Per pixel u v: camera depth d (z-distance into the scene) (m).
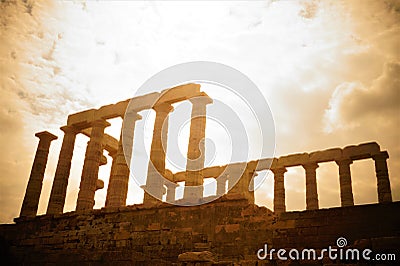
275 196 29.70
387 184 25.92
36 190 26.50
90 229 19.30
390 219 12.68
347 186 27.22
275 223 14.66
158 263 11.52
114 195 23.97
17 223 21.92
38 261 14.17
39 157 27.66
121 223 18.50
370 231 12.81
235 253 14.82
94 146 26.58
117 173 24.66
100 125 27.39
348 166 28.00
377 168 26.75
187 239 16.23
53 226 20.70
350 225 13.22
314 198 28.06
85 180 25.44
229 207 15.98
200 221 16.36
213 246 15.45
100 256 12.69
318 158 28.92
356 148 27.81
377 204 13.10
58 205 25.72
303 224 14.10
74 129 28.77
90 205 24.89
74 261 13.08
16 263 14.73
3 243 20.38
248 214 15.42
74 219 20.14
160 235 17.05
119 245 17.89
